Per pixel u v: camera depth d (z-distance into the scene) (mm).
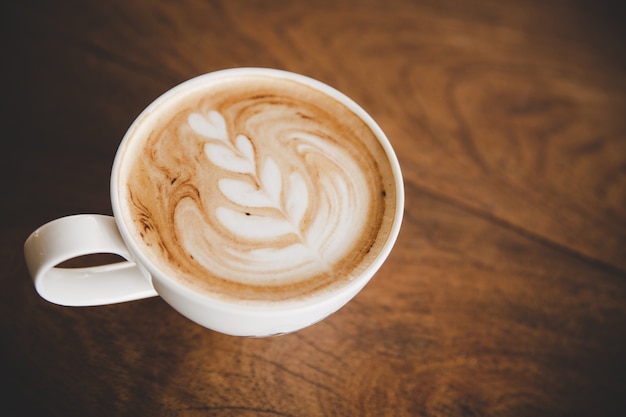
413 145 335
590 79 376
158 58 335
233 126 283
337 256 254
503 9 394
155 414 258
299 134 284
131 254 241
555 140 350
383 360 280
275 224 260
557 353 292
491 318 295
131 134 270
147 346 271
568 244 320
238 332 248
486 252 311
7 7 333
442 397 275
